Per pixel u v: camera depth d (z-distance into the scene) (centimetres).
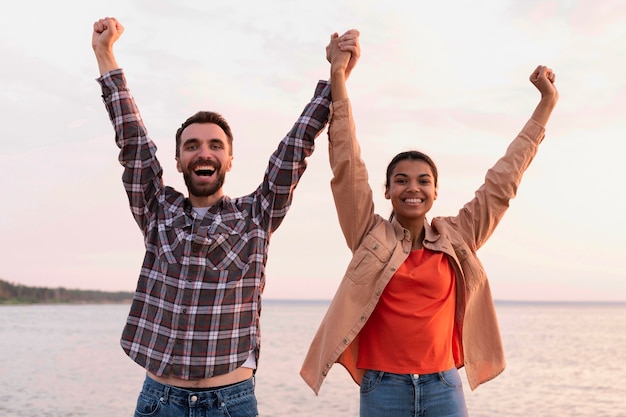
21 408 1323
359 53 321
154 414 272
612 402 1548
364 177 322
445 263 319
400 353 299
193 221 291
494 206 335
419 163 326
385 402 296
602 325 7262
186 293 276
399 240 323
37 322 5525
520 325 7169
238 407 276
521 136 344
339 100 317
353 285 312
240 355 275
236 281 280
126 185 301
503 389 1773
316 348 318
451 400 301
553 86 345
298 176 306
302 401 1522
